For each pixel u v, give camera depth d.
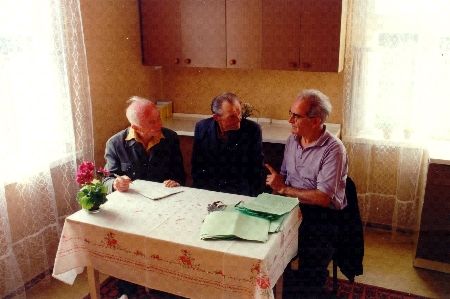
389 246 3.21
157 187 2.40
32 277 2.76
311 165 2.41
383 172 3.35
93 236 2.01
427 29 2.95
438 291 2.68
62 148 2.82
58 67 2.69
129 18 3.44
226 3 3.21
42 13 2.58
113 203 2.21
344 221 2.36
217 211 2.04
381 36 3.06
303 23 3.05
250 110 3.53
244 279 1.73
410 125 3.11
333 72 3.20
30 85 2.56
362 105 3.20
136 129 2.62
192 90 3.82
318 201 2.32
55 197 2.86
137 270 1.96
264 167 2.94
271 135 3.28
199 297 1.86
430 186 2.75
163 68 3.85
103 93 3.24
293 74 3.47
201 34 3.35
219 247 1.76
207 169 2.85
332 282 2.77
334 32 3.00
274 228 1.89
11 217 2.62
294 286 2.46
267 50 3.19
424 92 3.04
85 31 3.02
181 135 3.48
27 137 2.58
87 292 2.72
